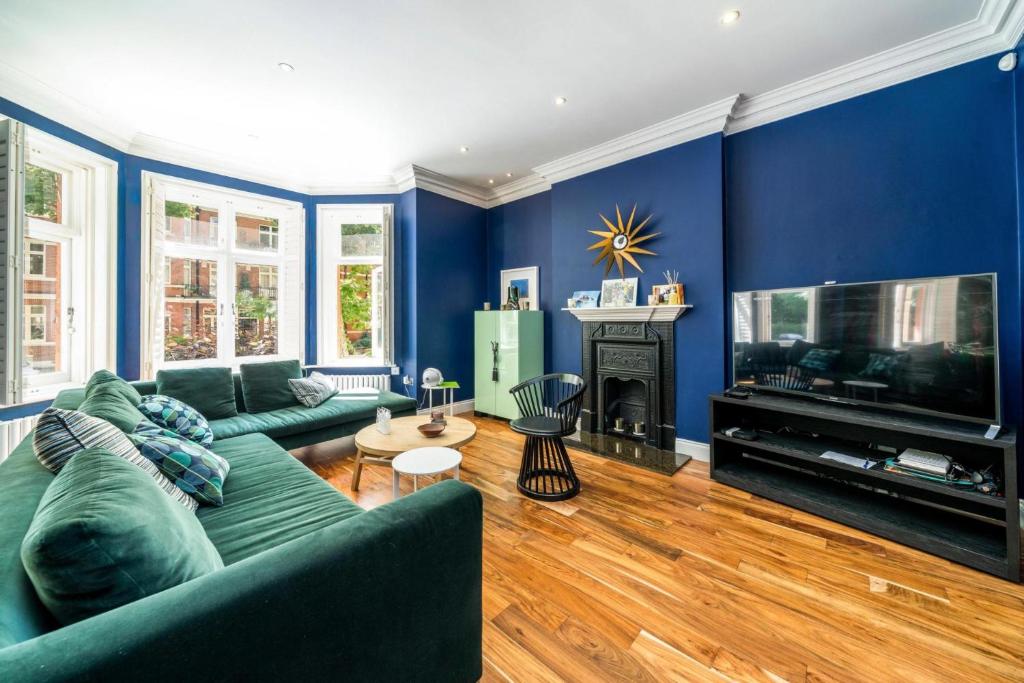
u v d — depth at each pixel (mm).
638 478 2926
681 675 1308
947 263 2451
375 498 2645
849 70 2668
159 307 3666
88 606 697
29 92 2674
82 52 2424
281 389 3523
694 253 3352
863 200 2717
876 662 1356
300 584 780
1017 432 2225
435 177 4652
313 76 2707
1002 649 1404
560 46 2441
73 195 3160
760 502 2535
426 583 1026
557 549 2033
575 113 3256
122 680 581
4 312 2176
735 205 3260
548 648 1422
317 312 4672
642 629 1509
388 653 944
